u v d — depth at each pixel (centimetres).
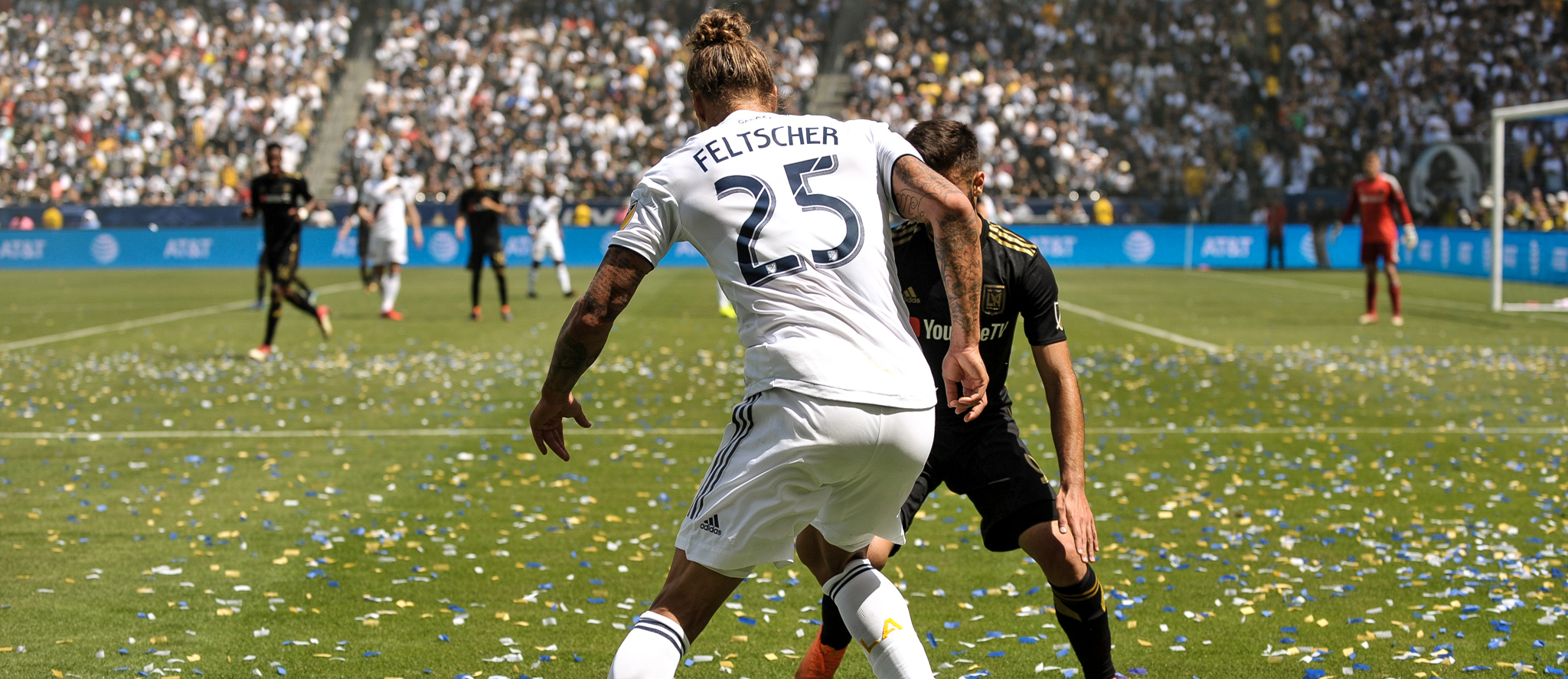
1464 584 415
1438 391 876
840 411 224
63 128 3017
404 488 568
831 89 3147
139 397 845
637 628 233
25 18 3253
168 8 3275
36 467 611
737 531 231
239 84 3095
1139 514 519
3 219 2612
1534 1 2891
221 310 1566
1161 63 3052
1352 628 369
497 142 2898
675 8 3300
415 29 3219
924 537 484
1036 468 301
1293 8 3005
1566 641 355
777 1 3262
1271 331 1299
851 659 345
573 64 3122
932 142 289
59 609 384
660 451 663
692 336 1255
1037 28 3162
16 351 1120
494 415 776
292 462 627
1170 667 338
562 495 558
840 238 231
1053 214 2709
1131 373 978
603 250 2677
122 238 2612
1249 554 455
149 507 526
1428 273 2412
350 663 340
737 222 230
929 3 3228
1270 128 2912
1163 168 2856
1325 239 2636
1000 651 351
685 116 3019
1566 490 561
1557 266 2022
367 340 1210
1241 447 673
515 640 361
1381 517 511
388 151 2855
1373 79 2916
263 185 1055
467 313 1521
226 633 364
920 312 298
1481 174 2339
